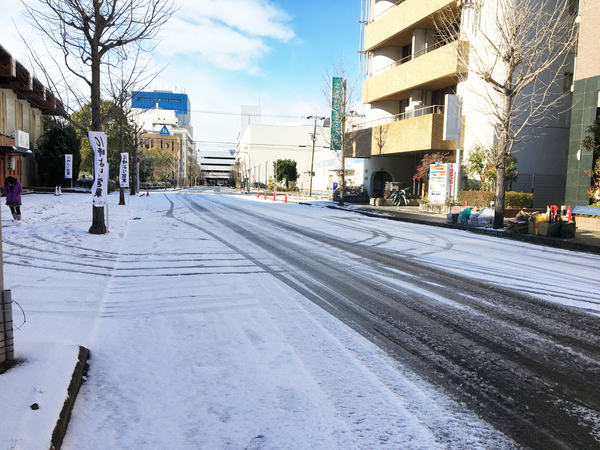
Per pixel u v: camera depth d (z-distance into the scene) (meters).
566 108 21.16
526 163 20.89
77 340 3.80
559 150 21.31
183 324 4.43
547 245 11.79
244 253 8.91
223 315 4.75
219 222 15.35
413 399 2.98
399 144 26.38
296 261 8.17
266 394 2.97
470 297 5.80
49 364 3.04
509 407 2.93
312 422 2.64
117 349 3.72
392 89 28.53
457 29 26.11
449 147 23.62
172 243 10.02
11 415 2.35
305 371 3.36
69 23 9.87
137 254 8.49
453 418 2.76
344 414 2.75
